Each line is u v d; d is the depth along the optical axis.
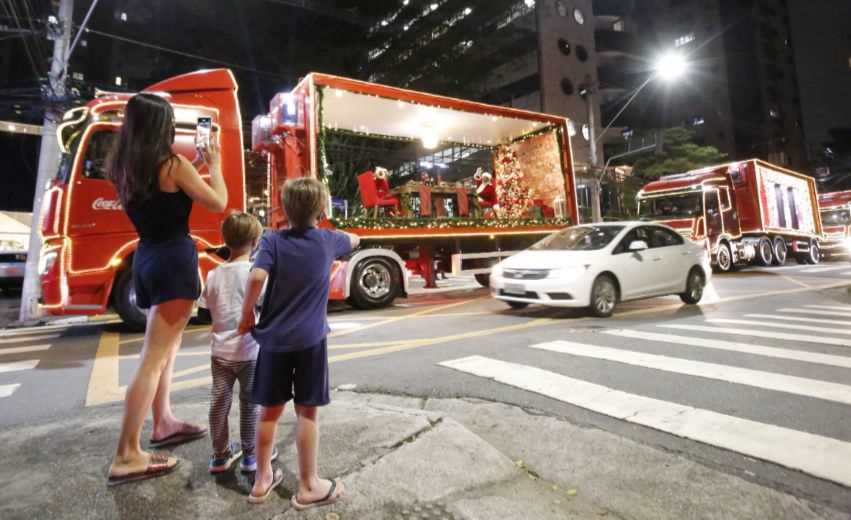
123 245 7.22
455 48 37.66
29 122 16.28
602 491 2.30
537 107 37.56
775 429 3.04
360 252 8.93
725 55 53.19
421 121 11.67
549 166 12.64
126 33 35.72
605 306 7.33
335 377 4.41
